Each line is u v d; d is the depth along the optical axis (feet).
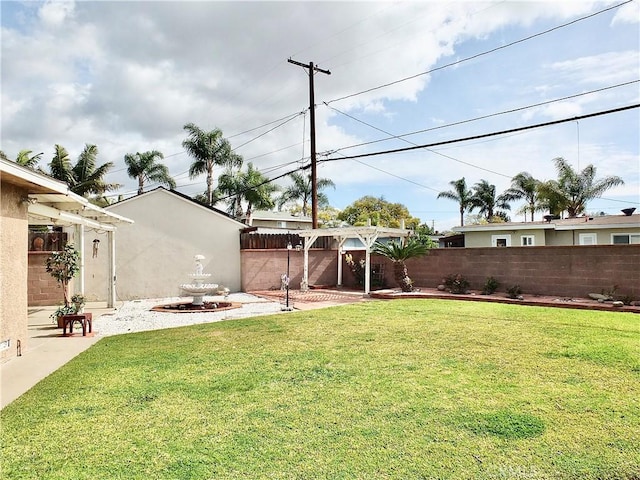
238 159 95.76
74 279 41.60
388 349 19.30
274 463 8.98
